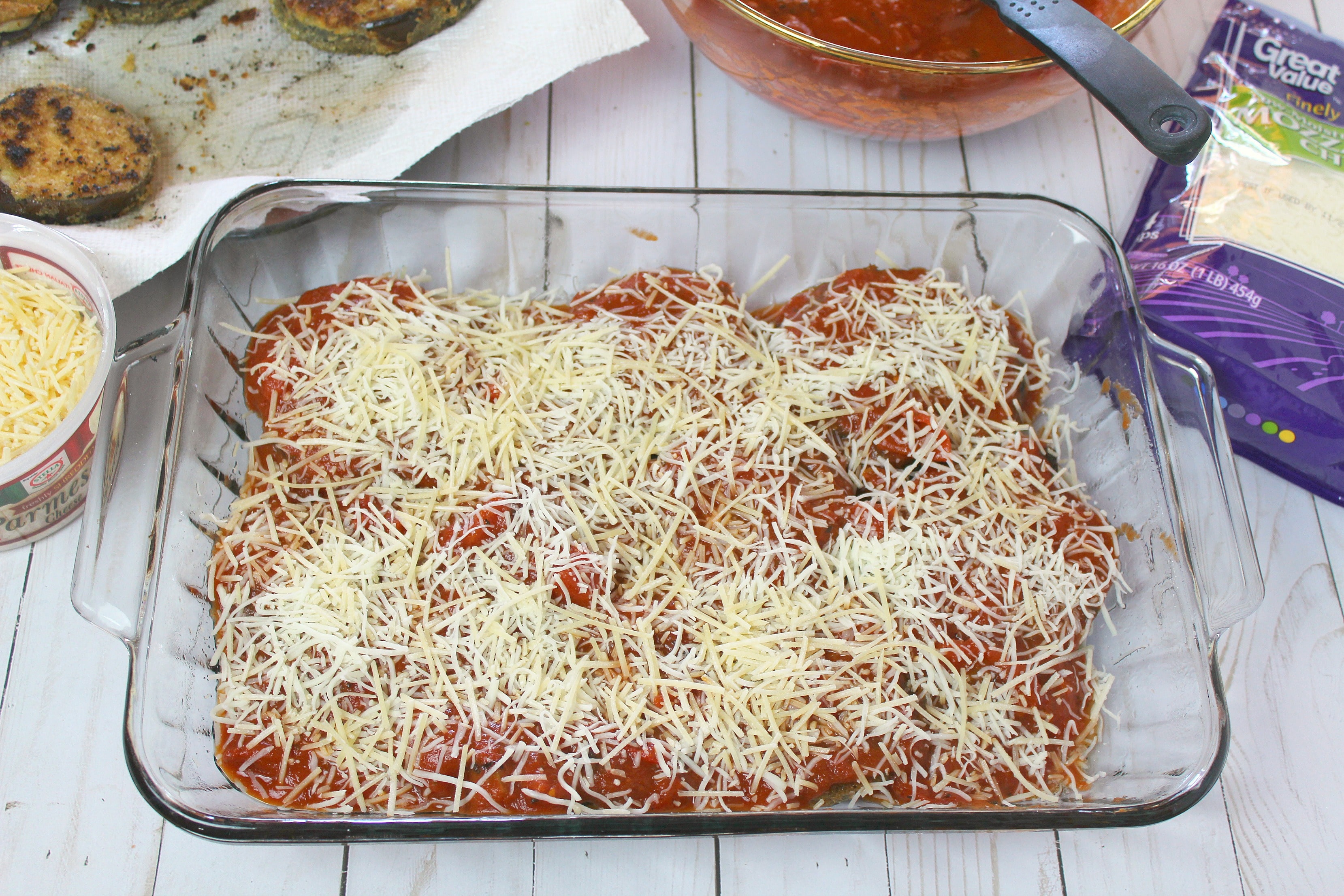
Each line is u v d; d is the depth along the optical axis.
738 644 0.54
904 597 0.56
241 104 0.65
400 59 0.66
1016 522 0.57
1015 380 0.61
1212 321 0.63
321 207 0.59
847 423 0.59
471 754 0.53
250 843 0.50
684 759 0.53
